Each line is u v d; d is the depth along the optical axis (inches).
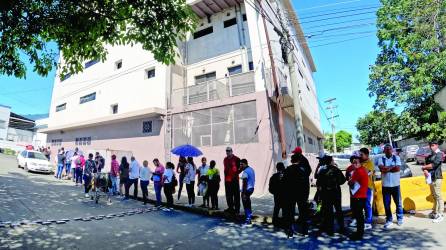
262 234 254.7
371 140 1665.8
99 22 217.2
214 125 567.2
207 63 674.2
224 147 546.3
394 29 705.6
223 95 571.5
